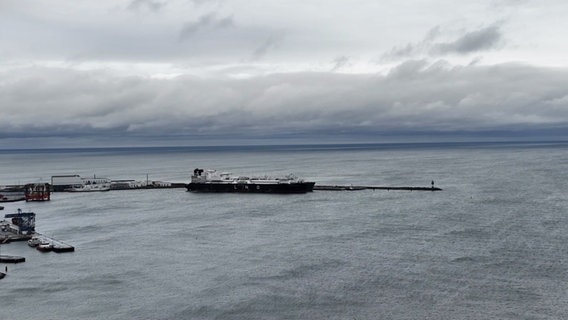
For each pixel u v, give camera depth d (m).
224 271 145.75
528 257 153.00
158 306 121.81
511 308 116.50
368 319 112.56
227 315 116.25
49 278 143.62
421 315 113.75
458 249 162.88
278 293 128.00
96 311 119.81
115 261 158.38
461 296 123.69
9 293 132.25
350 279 136.75
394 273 140.62
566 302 119.25
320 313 116.12
